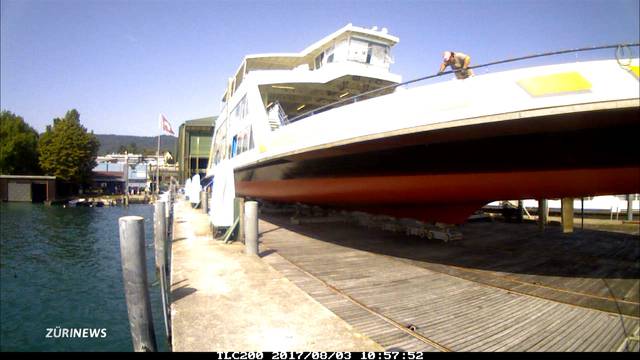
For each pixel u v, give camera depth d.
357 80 11.59
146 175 57.91
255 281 4.56
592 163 4.70
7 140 42.12
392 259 7.00
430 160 5.64
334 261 6.76
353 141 5.68
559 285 5.49
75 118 46.06
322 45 12.73
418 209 8.41
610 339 3.67
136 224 3.02
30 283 11.41
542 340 3.63
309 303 3.76
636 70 3.70
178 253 6.35
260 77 10.49
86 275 12.42
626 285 5.52
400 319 4.11
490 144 4.96
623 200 18.14
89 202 39.16
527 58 4.12
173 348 2.74
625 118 4.01
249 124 10.07
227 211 7.71
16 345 6.84
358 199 7.77
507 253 7.82
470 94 4.44
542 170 5.03
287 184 8.91
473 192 6.00
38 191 39.56
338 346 2.80
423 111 4.82
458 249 8.07
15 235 20.97
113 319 8.17
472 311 4.38
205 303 3.74
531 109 4.03
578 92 3.85
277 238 9.02
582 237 10.49
